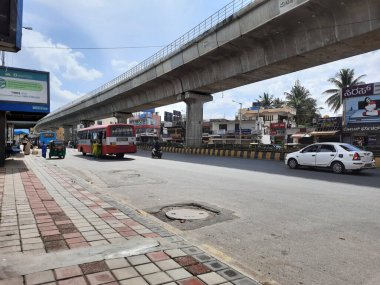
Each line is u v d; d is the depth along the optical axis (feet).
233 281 11.38
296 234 18.47
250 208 24.88
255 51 75.97
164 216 22.82
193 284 11.09
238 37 71.00
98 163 67.46
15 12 19.26
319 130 136.26
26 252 13.57
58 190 29.89
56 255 13.14
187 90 108.88
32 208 22.18
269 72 80.43
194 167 58.75
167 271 12.01
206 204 26.21
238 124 211.20
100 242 15.06
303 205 26.08
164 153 117.50
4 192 28.43
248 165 64.18
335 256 15.14
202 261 13.04
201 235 18.31
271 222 20.94
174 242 15.34
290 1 57.62
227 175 46.34
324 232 18.84
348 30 55.83
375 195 30.81
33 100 54.70
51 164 61.62
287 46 67.51
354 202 27.40
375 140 94.84
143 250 13.97
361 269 13.67
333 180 42.04
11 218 19.36
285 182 39.45
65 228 17.33
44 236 15.87
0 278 10.96
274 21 62.28
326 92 170.30
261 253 15.53
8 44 19.22
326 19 58.39
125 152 81.97
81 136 99.50
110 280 11.14
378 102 94.22
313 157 54.44
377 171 56.18
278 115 203.10
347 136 100.58
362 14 53.31
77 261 12.60
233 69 84.38
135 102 145.07
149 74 114.93
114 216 20.26
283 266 13.99
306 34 63.00
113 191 32.86
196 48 86.33
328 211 24.04
